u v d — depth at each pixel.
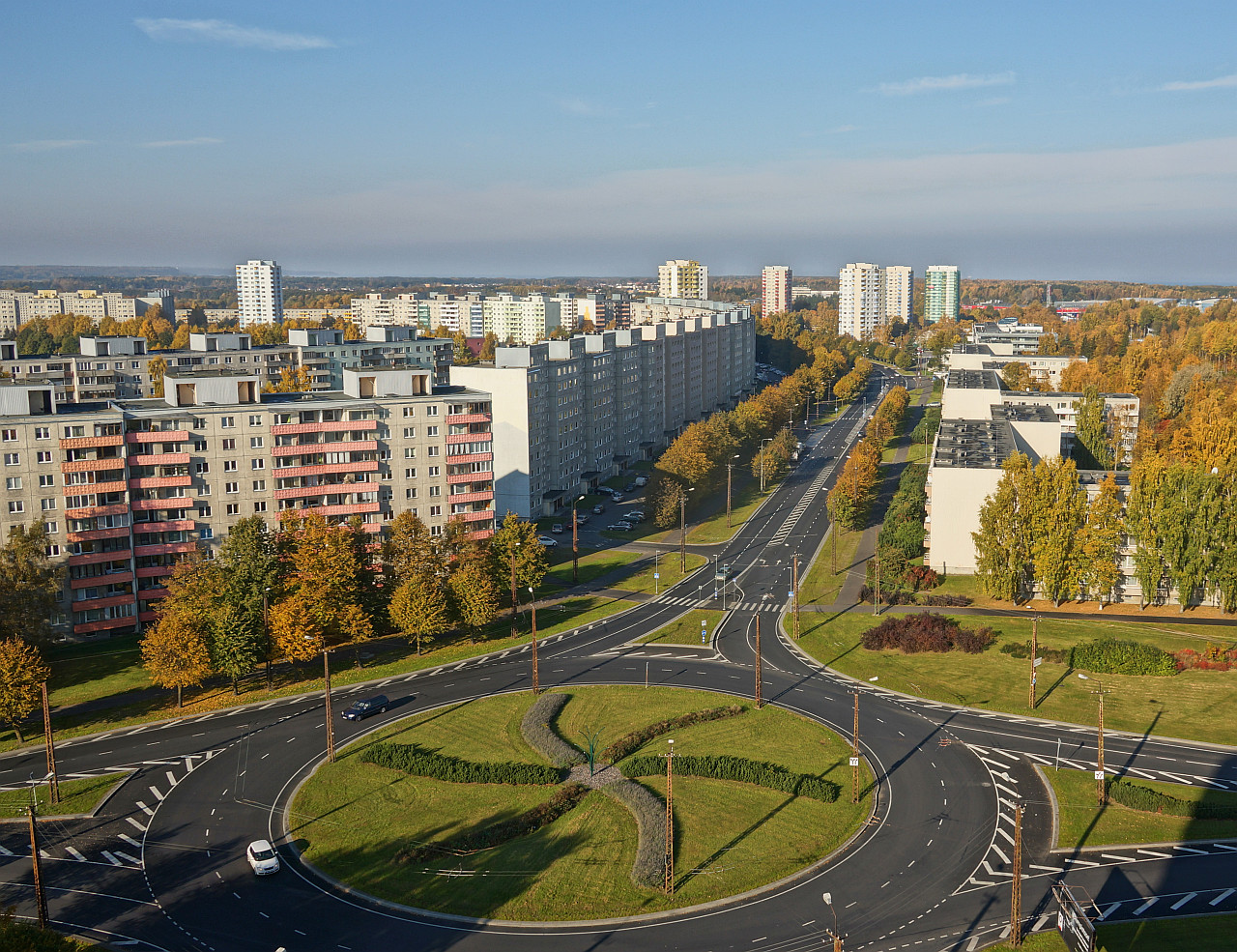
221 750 127.19
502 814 110.81
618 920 92.31
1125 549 183.75
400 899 95.19
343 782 118.62
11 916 87.69
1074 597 185.50
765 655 161.12
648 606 186.50
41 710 138.75
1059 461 183.62
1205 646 158.75
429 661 158.62
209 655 140.38
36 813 111.25
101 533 164.62
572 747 127.12
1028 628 168.75
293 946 88.19
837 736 131.25
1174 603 182.00
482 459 198.88
